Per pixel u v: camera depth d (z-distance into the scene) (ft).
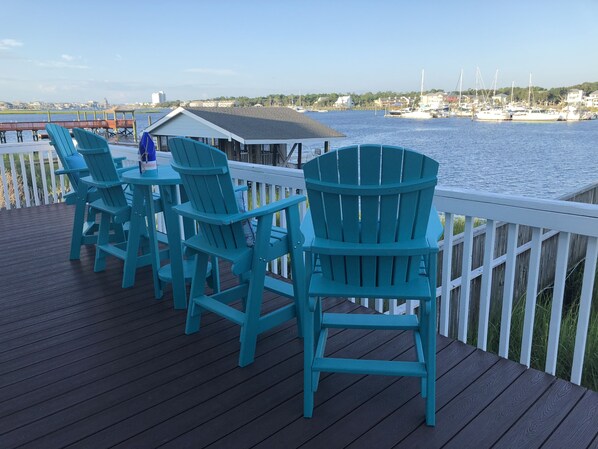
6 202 17.44
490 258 6.81
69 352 7.11
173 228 8.51
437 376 6.32
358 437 5.11
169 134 67.72
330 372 6.14
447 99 359.46
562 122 264.72
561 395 5.84
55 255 11.94
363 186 4.75
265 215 6.64
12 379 6.35
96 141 9.23
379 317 6.95
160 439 5.10
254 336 6.75
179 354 7.04
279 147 71.20
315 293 5.26
